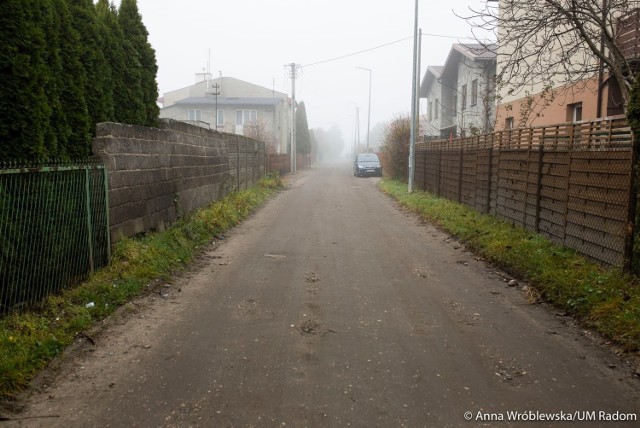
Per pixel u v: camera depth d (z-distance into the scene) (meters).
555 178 8.26
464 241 9.73
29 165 5.34
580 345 4.81
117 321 5.35
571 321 5.47
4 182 4.78
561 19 7.57
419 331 5.14
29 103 5.48
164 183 9.42
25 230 5.09
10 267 4.87
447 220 11.98
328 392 3.81
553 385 3.97
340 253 9.07
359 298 6.28
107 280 6.34
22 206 5.04
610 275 6.12
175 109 51.53
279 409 3.56
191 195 11.38
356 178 35.47
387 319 5.50
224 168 15.26
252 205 15.93
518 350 4.67
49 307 5.29
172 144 9.95
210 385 3.93
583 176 7.27
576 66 12.80
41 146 5.65
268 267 7.98
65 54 6.43
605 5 7.71
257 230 11.76
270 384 3.94
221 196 14.72
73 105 6.58
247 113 51.16
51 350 4.39
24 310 5.05
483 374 4.15
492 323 5.41
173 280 7.10
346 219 13.73
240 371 4.18
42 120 5.71
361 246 9.73
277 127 53.34
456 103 28.92
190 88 55.84
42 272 5.38
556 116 14.43
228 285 6.90
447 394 3.80
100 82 7.37
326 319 5.48
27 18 5.50
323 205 17.33
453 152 15.17
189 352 4.58
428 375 4.12
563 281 6.16
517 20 7.84
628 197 6.09
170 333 5.06
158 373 4.15
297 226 12.40
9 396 3.68
